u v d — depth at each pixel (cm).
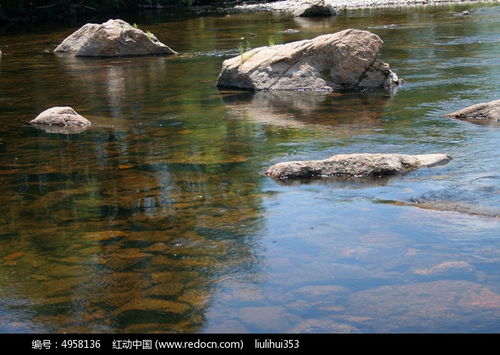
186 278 442
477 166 677
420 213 550
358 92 1179
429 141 791
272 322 384
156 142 848
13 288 436
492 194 590
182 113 1041
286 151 771
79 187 661
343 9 3359
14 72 1602
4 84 1416
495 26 2148
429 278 430
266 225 534
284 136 851
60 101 1193
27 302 417
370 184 635
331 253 475
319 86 1215
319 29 2344
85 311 404
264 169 700
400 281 428
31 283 443
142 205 596
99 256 483
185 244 500
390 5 3447
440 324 376
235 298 412
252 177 672
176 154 780
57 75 1528
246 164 723
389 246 484
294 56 1238
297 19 2861
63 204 608
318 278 436
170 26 2722
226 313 396
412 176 654
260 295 416
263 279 437
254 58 1273
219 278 440
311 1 2969
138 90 1281
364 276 437
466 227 516
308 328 377
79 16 3484
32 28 2892
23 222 562
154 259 474
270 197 606
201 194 622
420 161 690
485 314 384
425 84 1209
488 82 1191
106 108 1109
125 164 744
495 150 736
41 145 856
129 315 397
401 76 1310
